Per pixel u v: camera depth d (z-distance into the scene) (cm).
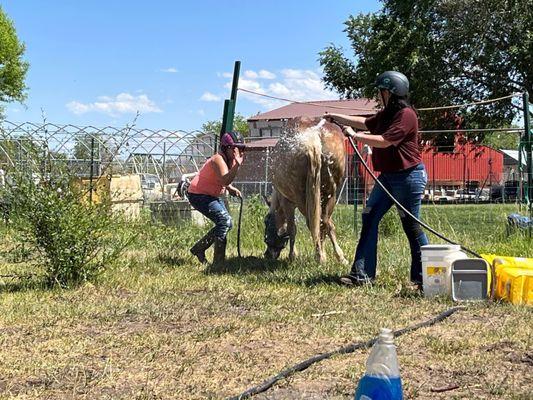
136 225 1302
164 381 466
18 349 549
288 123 937
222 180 1012
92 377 473
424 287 754
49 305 719
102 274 880
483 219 1636
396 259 992
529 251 1095
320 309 695
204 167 1027
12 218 833
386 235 1359
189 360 512
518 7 3381
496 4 3403
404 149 793
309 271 902
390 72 794
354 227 1445
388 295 764
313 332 595
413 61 3441
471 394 429
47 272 847
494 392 430
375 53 3634
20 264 1003
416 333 588
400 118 784
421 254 761
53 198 828
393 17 3588
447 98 3588
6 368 495
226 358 520
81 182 916
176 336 588
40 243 837
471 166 4628
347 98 4566
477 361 500
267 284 836
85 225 842
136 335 590
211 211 1018
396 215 1394
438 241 1235
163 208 1592
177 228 1441
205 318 659
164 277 898
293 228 1010
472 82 3650
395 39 3534
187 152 2295
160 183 2250
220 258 1030
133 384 461
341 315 664
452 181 4538
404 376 466
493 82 3556
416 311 682
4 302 736
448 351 524
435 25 3581
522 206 1426
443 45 3525
